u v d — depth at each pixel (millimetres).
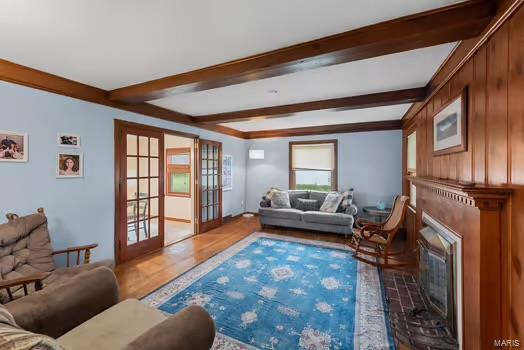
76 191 2814
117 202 3258
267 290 2584
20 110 2336
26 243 2043
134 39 1845
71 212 2771
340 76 2553
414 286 2682
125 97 2939
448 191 1741
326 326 2010
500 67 1321
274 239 4430
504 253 1277
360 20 1609
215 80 2355
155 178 3910
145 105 3623
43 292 1388
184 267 3178
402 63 2215
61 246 2680
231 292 2537
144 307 1577
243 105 3740
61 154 2664
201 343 1157
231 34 1779
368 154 5281
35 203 2463
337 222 4520
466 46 1705
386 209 4598
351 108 3367
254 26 1676
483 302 1346
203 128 4980
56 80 2572
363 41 1701
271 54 2033
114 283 1682
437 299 2068
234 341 1829
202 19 1590
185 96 3281
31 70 2377
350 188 5398
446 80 2127
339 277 2900
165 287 2629
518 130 1166
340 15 1555
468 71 1722
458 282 1736
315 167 5812
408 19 1570
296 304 2328
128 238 3439
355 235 3703
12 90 2281
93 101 2951
